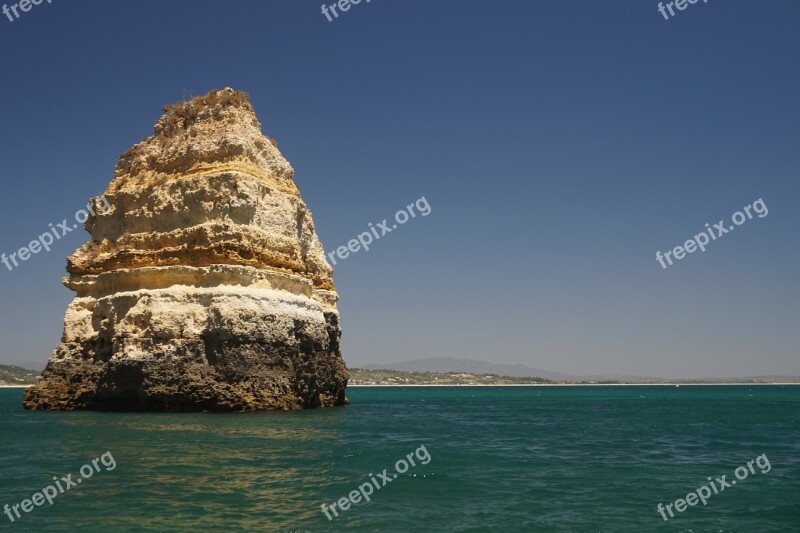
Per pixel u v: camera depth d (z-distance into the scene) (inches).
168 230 2021.4
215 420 1584.6
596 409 3019.2
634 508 782.5
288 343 1956.2
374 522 694.5
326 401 2310.5
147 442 1189.7
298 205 2327.8
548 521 716.0
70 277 2103.8
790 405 3590.1
